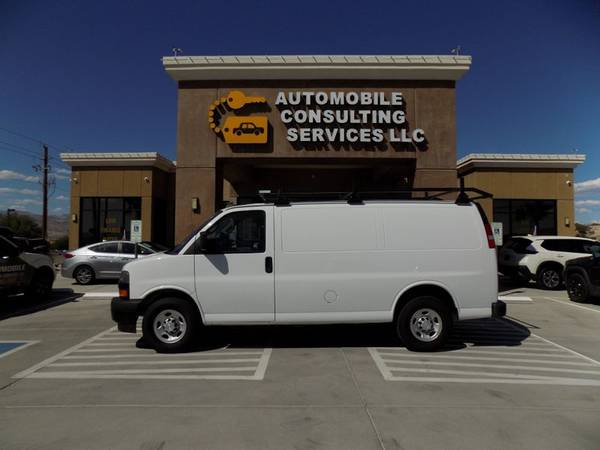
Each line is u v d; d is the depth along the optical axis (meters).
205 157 12.95
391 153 12.89
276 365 6.12
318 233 6.80
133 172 25.67
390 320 6.75
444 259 6.82
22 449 3.73
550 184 23.86
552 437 3.97
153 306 6.71
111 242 16.39
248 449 3.75
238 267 6.71
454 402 4.77
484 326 8.79
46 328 8.70
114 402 4.77
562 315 10.05
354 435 4.00
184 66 12.77
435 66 12.69
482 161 23.41
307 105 12.82
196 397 4.92
